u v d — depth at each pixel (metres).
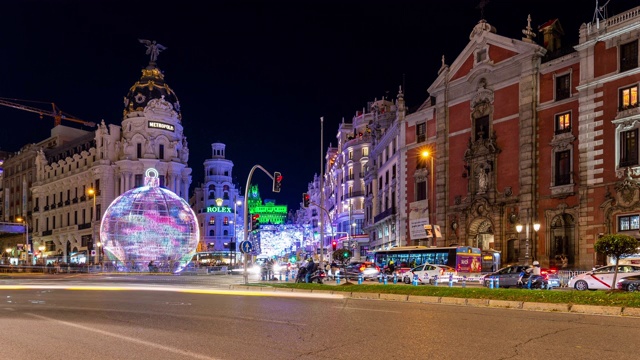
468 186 45.47
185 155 88.56
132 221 58.88
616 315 15.06
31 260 92.69
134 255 59.84
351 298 21.94
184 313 16.06
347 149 82.69
